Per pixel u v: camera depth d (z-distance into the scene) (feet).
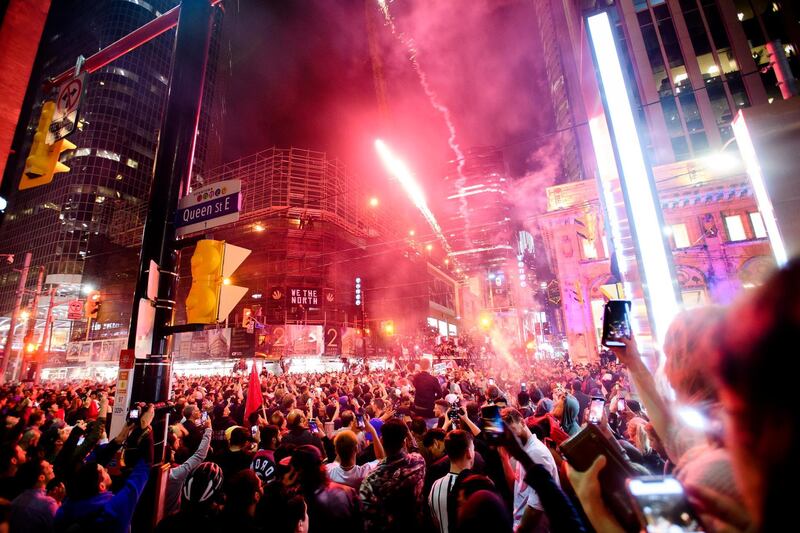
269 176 168.55
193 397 39.32
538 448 13.29
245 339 137.39
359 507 12.03
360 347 152.35
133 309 16.61
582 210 127.65
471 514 7.72
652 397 6.45
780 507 1.91
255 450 17.85
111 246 218.18
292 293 142.51
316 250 159.84
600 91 16.66
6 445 14.52
